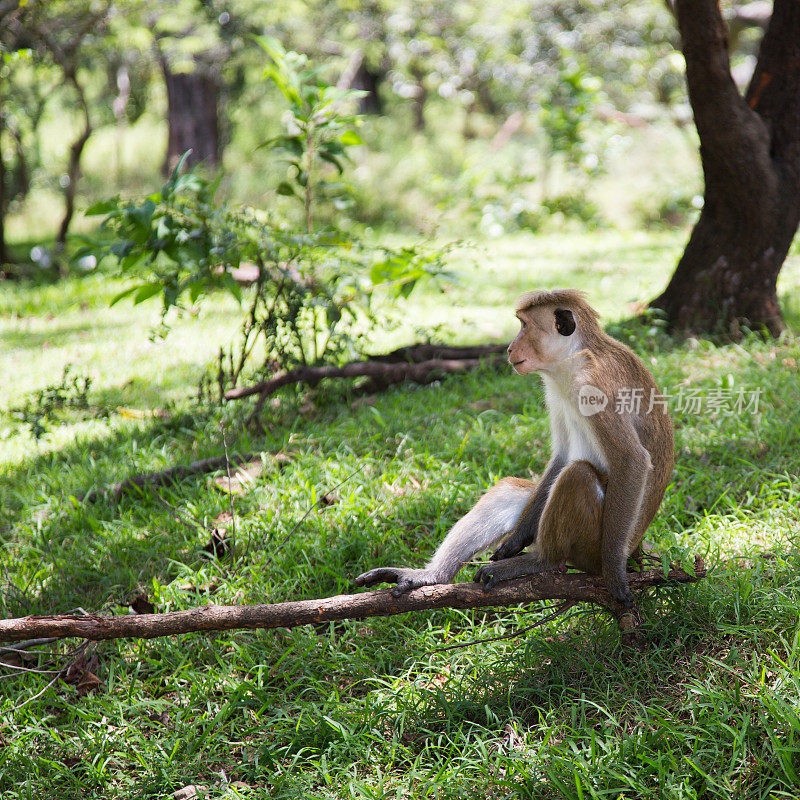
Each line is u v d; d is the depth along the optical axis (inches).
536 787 124.1
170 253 243.0
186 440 252.8
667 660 144.9
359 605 141.0
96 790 136.3
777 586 154.3
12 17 494.9
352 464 216.1
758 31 805.9
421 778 129.6
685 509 187.2
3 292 482.0
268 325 264.8
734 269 291.4
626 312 334.0
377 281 270.1
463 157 775.7
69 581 185.8
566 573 146.4
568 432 155.2
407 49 772.0
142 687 156.9
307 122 278.8
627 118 826.8
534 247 567.5
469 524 153.7
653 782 122.7
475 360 287.6
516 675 149.6
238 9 700.0
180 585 176.6
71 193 569.6
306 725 141.7
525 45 794.2
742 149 274.8
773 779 119.3
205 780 136.3
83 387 295.9
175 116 767.1
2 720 148.4
